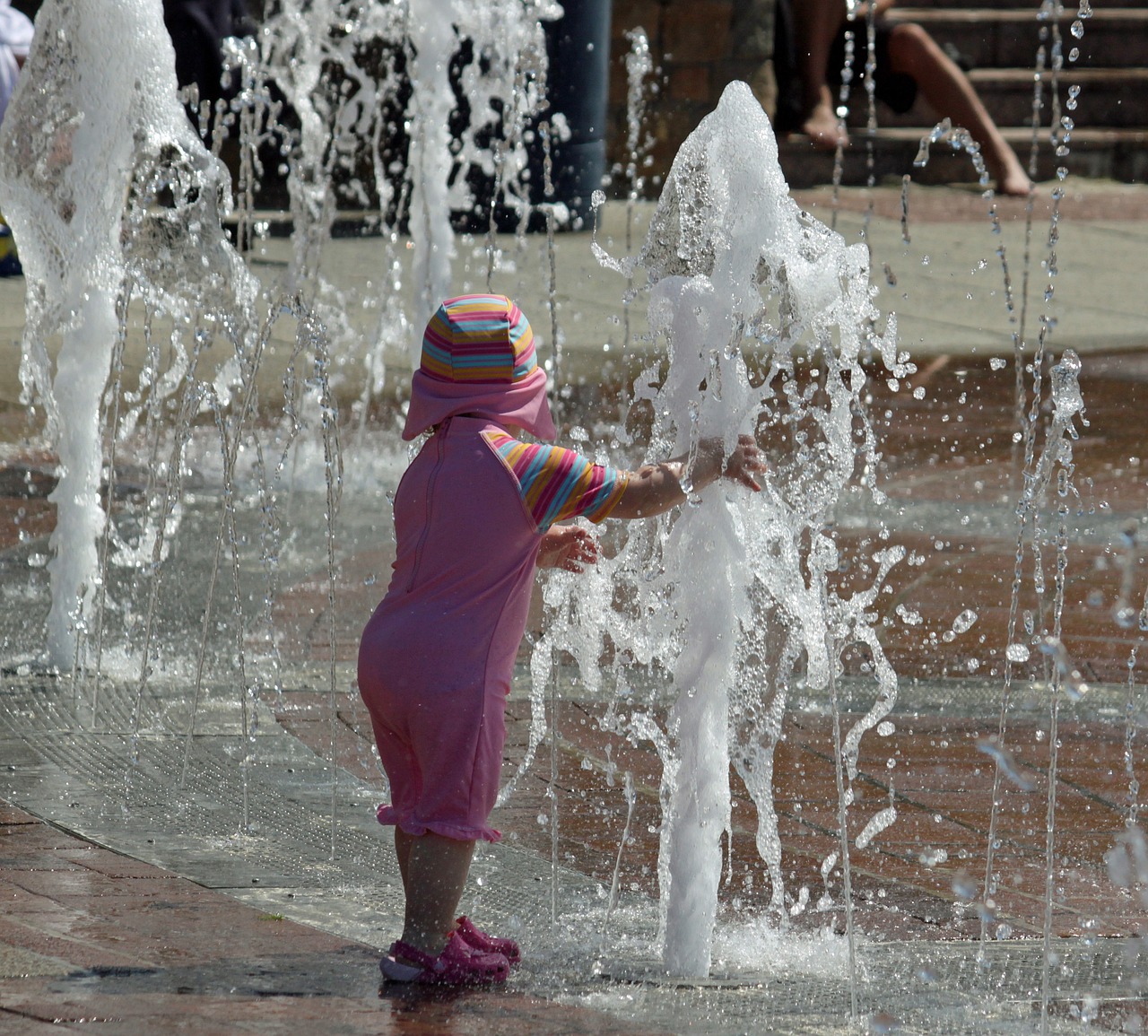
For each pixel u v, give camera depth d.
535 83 20.19
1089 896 9.68
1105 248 37.16
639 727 9.34
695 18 41.78
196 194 15.02
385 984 7.77
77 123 13.46
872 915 9.34
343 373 24.95
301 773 11.53
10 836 9.98
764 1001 7.95
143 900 8.90
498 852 10.15
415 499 8.25
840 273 8.75
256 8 34.66
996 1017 7.79
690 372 8.43
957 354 27.61
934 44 42.56
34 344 13.70
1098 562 17.36
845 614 11.53
